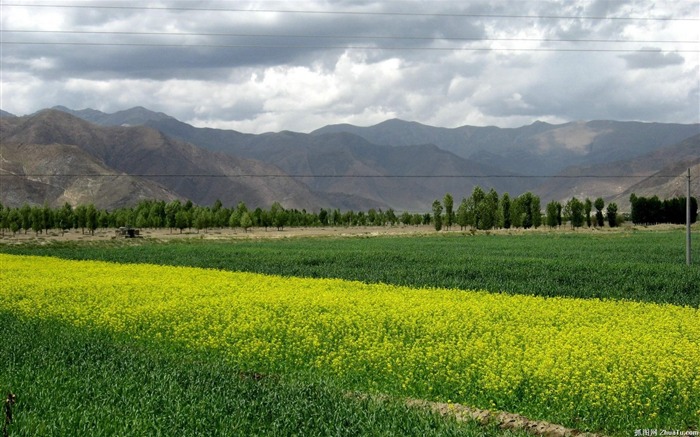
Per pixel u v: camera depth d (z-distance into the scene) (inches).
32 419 595.5
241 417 605.3
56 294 1403.8
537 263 2151.8
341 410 629.9
